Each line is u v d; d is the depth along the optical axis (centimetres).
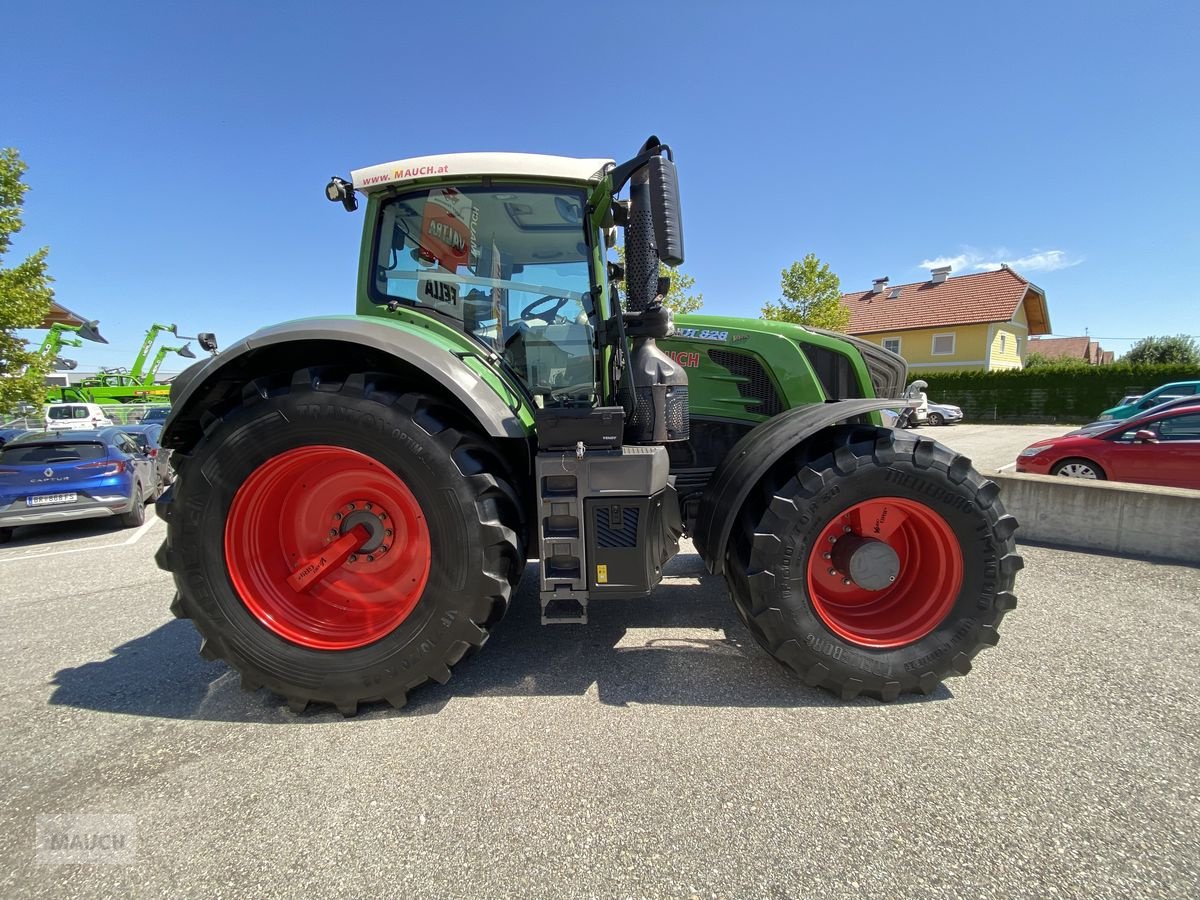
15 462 626
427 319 261
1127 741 196
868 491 222
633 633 288
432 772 183
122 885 144
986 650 265
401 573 240
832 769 182
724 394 313
